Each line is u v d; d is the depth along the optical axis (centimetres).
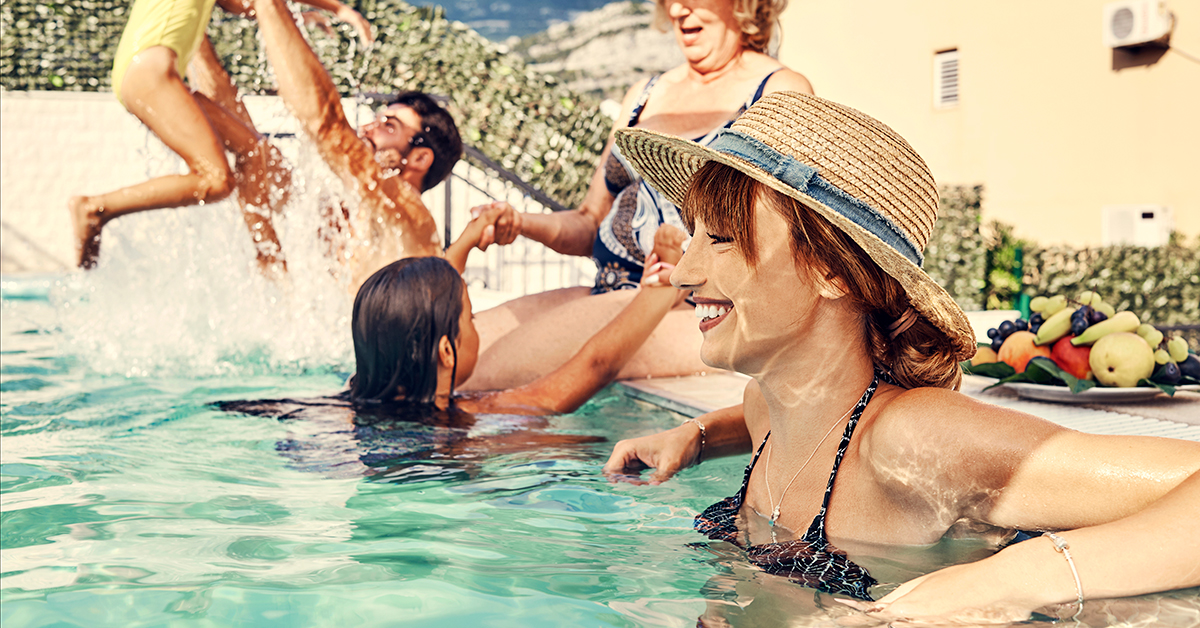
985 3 1049
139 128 1301
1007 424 128
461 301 295
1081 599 112
